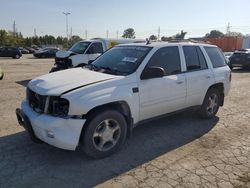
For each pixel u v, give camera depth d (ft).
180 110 17.90
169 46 17.20
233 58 64.28
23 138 15.94
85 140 12.94
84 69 16.38
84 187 11.22
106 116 13.37
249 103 26.48
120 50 17.49
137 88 14.57
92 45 40.04
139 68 15.01
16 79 40.45
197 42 20.29
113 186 11.32
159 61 16.20
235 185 11.59
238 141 16.42
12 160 13.30
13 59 105.81
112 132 13.88
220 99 21.38
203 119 20.44
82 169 12.63
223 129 18.53
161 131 17.81
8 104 23.77
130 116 14.57
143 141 16.07
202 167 13.05
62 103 12.53
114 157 13.89
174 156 14.17
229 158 14.07
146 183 11.57
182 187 11.34
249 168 13.08
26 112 13.73
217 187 11.41
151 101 15.44
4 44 272.31
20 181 11.53
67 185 11.34
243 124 19.71
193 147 15.38
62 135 12.27
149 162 13.46
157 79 15.71
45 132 12.51
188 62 18.20
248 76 49.93
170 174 12.34
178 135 17.19
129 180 11.79
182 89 17.28
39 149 14.52
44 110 12.84
